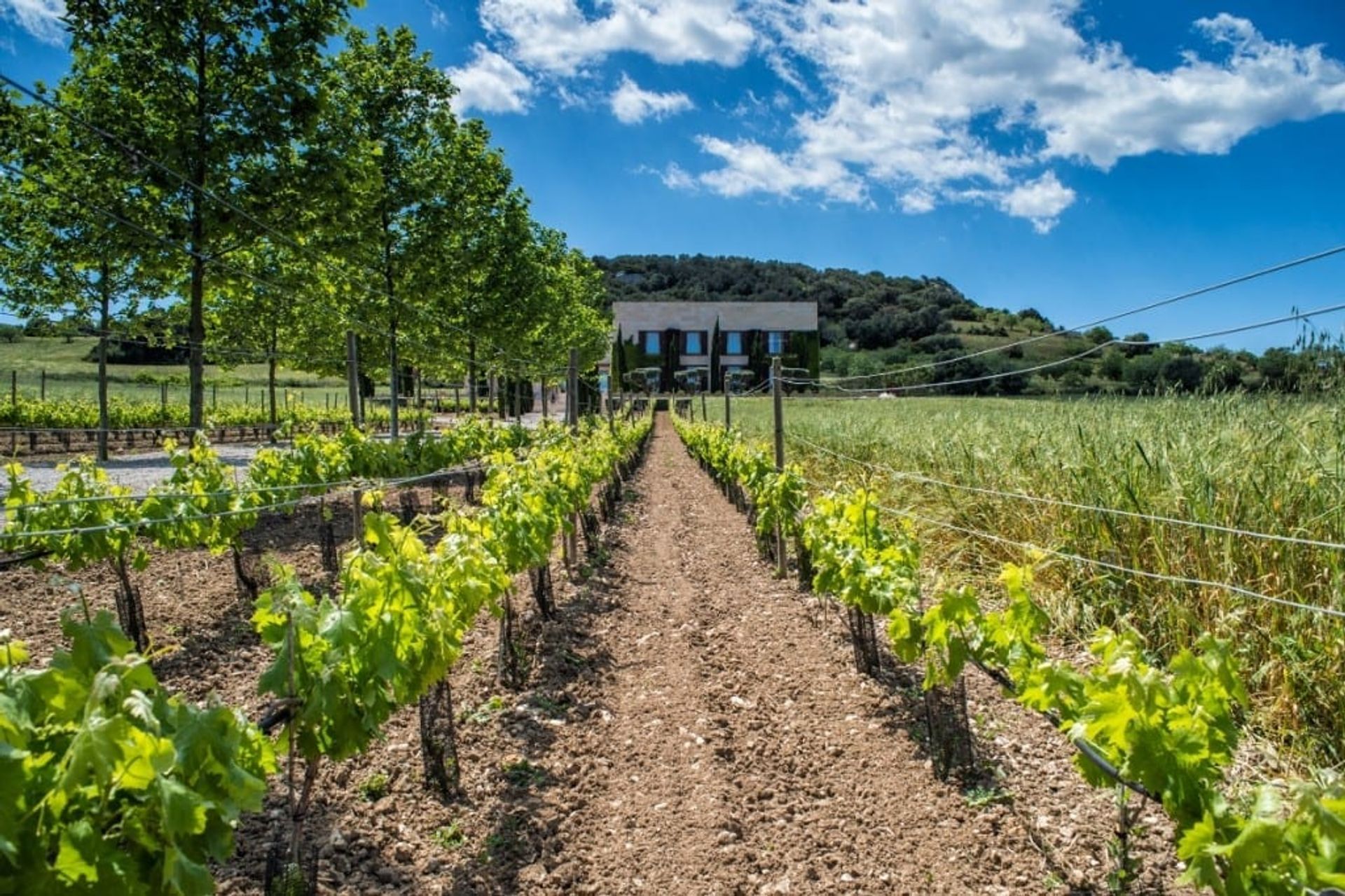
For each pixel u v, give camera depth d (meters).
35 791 1.53
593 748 3.93
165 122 9.91
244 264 12.61
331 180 10.53
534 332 23.00
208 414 24.45
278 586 2.56
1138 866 2.66
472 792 3.47
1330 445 4.23
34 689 1.64
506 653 4.58
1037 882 2.79
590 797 3.46
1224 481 4.38
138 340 14.48
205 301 13.73
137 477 11.94
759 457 8.72
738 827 3.21
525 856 3.03
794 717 4.25
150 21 9.46
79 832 1.49
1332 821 1.68
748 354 56.94
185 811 1.54
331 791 3.39
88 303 13.96
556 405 54.56
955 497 6.77
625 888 2.85
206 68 10.08
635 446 19.77
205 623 5.52
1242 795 2.76
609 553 8.77
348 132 11.12
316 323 19.59
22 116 9.62
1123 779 2.35
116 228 9.88
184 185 9.80
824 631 5.68
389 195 13.34
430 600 3.36
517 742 3.96
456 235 14.82
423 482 11.20
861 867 2.93
